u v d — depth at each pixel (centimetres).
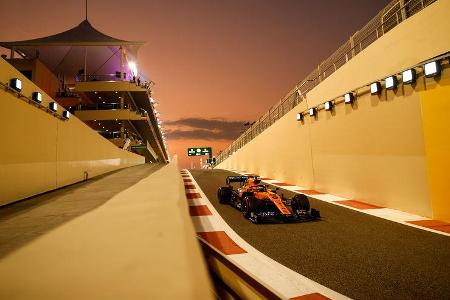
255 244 546
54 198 759
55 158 964
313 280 390
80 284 200
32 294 190
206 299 165
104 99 3197
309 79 1410
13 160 721
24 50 3228
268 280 386
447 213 700
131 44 3059
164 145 6619
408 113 795
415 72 758
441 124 708
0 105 670
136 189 712
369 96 945
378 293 357
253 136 2580
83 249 278
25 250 293
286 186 1491
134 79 2997
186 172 2500
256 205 741
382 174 897
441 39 690
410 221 715
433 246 534
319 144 1262
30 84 801
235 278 379
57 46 3169
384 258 476
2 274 226
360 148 995
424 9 734
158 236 299
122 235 311
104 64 3528
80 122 1208
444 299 343
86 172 1280
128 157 2398
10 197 704
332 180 1163
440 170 714
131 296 175
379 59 893
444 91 697
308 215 750
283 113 1800
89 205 609
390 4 903
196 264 220
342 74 1086
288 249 519
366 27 1011
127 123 3192
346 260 466
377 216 779
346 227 677
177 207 455
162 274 203
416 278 399
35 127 833
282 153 1709
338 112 1120
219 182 1636
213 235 607
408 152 800
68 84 3862
